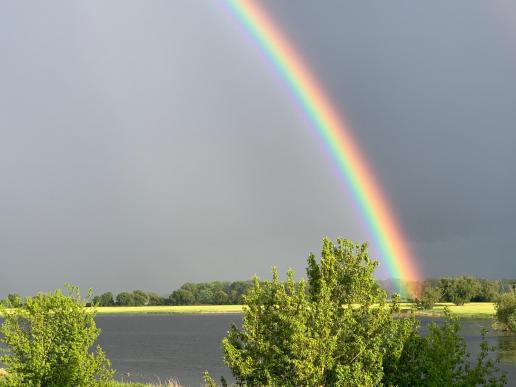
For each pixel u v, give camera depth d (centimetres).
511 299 10281
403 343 1706
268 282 1814
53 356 2112
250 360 1698
